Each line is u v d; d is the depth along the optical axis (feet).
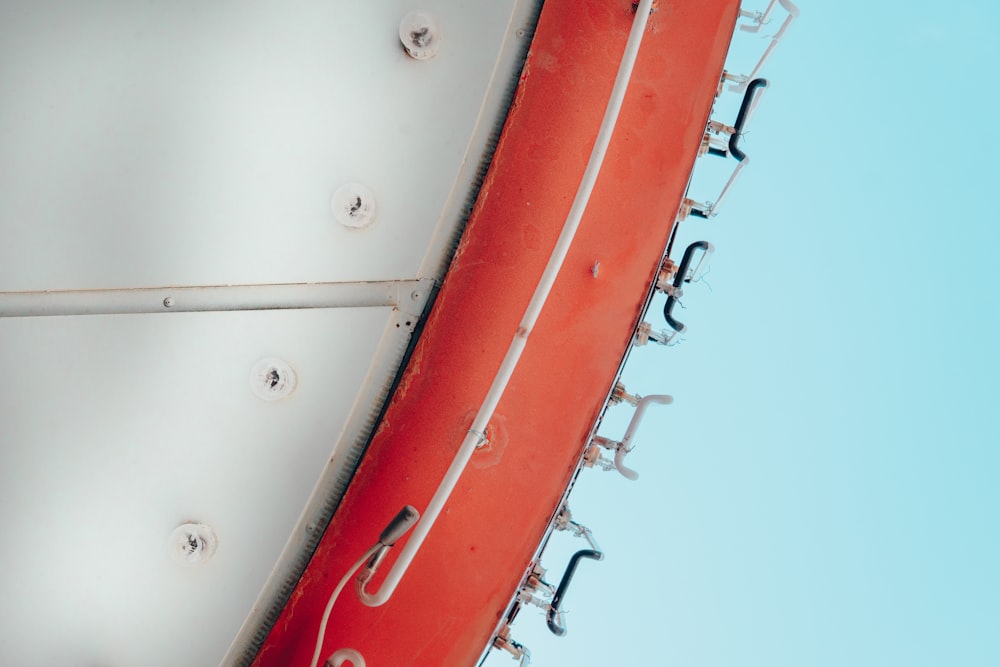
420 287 12.36
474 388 12.68
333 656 11.50
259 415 11.70
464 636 12.89
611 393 13.84
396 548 12.40
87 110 10.94
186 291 11.35
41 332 10.85
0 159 10.69
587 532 14.19
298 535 12.15
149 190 11.10
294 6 11.65
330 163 11.71
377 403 12.35
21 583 10.92
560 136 12.89
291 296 11.76
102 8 11.04
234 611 11.89
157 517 11.39
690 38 13.62
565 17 13.05
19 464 10.86
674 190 13.65
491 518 12.95
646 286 13.67
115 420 11.16
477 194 12.60
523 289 12.79
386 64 11.93
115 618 11.31
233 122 11.37
